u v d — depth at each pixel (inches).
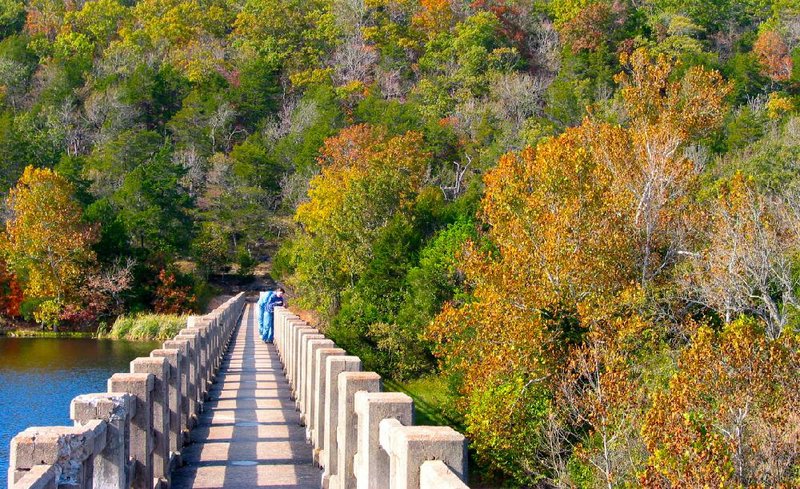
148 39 5625.0
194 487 395.9
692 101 1451.8
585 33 4330.7
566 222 1048.2
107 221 2795.3
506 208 1212.5
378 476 259.6
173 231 3068.4
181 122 4431.6
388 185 1766.7
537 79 4148.6
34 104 4685.0
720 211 1100.5
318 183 2554.1
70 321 2509.8
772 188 1476.4
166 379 372.2
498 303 1016.9
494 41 4724.4
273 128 4473.4
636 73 1485.0
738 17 4493.1
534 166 1277.1
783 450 609.3
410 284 1427.2
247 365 1045.2
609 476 685.9
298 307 2012.8
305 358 573.9
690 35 4256.9
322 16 5659.5
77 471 207.3
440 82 4244.6
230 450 492.4
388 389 1314.0
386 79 4790.8
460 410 1025.5
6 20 5807.1
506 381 960.3
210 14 6003.9
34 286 2455.7
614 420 756.6
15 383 1396.4
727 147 2097.7
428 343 1339.8
